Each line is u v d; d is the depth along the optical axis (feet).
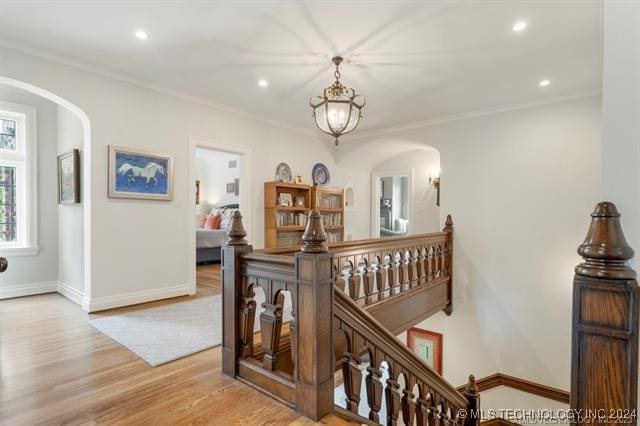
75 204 12.34
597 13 7.77
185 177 13.11
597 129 12.39
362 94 13.02
